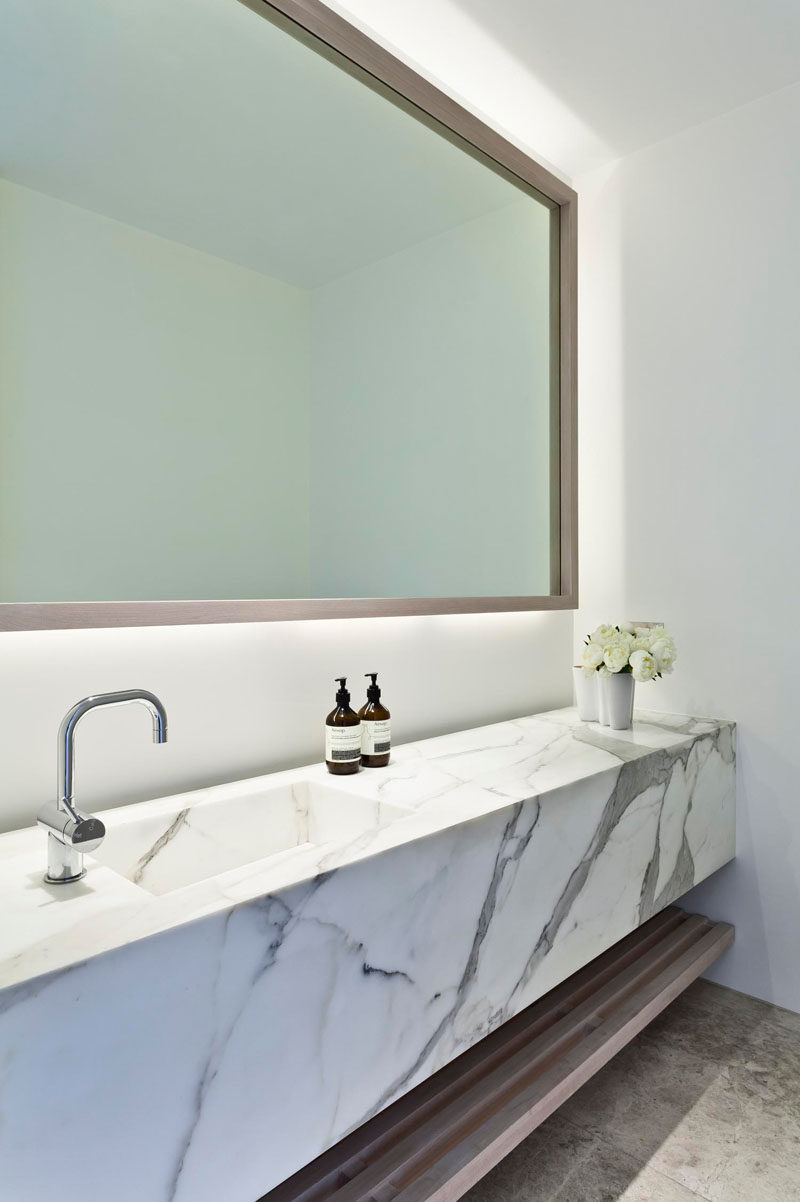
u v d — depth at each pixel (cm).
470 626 224
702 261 233
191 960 95
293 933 106
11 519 121
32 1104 81
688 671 238
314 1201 126
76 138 128
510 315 226
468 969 135
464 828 133
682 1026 212
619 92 217
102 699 111
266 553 158
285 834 157
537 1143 166
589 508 261
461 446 209
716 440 231
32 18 123
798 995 217
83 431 129
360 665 191
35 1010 81
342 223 173
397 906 122
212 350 148
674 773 196
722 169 229
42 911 98
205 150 146
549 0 180
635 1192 151
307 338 166
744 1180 154
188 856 140
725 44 197
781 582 219
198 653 156
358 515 178
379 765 173
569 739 204
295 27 159
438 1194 126
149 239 138
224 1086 99
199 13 144
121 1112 88
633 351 249
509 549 228
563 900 158
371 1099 118
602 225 257
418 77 183
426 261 196
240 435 153
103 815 135
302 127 163
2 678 128
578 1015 180
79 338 128
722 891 233
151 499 138
